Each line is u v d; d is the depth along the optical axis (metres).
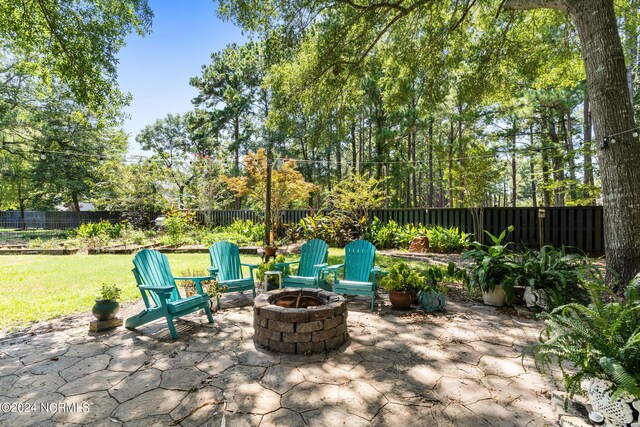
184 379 2.39
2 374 2.45
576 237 7.86
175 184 15.43
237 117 21.42
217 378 2.40
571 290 3.99
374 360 2.71
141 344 3.03
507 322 3.62
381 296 4.79
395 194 22.44
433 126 20.44
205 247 9.68
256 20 6.26
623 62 4.31
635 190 4.13
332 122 8.50
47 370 2.52
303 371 2.52
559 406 2.00
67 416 1.95
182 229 11.65
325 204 13.18
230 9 6.10
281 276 4.73
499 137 15.70
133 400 2.12
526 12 7.73
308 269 4.93
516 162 20.25
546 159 13.93
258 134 20.20
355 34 7.04
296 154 21.05
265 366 2.60
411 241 9.25
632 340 1.66
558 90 11.84
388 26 6.78
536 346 1.99
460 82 8.58
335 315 2.97
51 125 16.59
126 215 15.30
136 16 6.23
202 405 2.06
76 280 5.63
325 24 6.86
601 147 4.35
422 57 7.87
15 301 4.35
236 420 1.92
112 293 3.47
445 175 11.75
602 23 4.34
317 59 7.09
